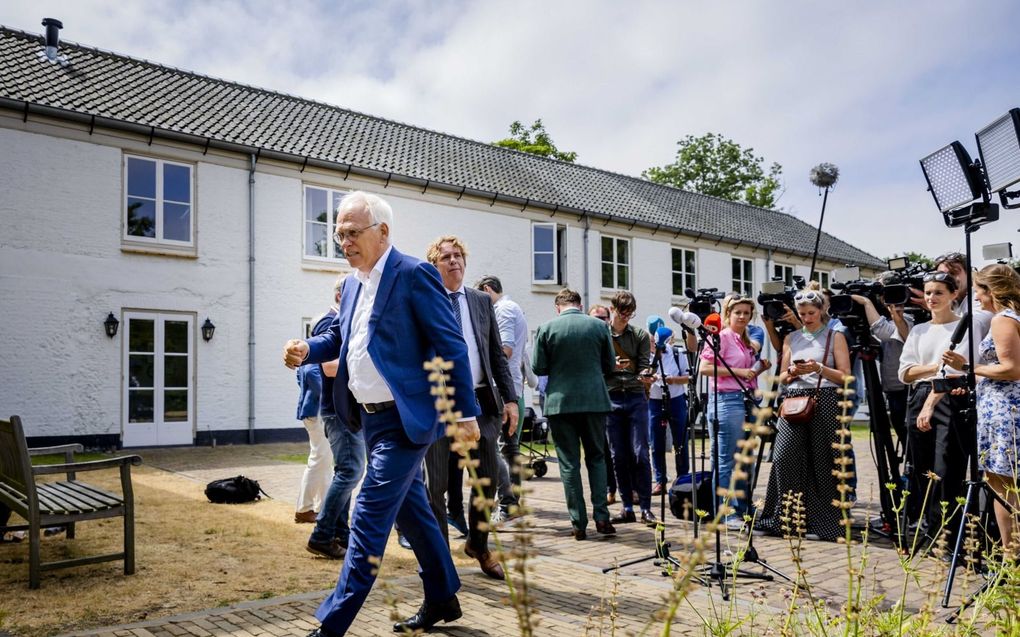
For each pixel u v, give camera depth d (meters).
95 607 3.89
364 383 3.31
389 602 2.17
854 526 5.90
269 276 16.31
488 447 4.71
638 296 23.81
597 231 22.81
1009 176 4.23
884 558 5.20
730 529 5.80
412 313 3.33
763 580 4.50
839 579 4.60
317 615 3.13
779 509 6.02
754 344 6.47
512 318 6.43
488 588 4.36
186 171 15.49
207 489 7.51
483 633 3.57
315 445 6.36
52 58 15.91
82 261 14.12
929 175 4.86
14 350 13.38
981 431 4.40
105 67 16.78
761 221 30.83
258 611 3.85
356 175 17.78
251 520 6.45
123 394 14.41
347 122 20.58
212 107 17.38
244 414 15.77
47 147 13.91
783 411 5.92
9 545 5.34
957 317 5.29
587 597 4.18
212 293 15.53
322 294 17.05
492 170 22.06
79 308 14.04
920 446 5.47
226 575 4.58
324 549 5.00
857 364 6.91
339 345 3.83
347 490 5.03
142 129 14.73
